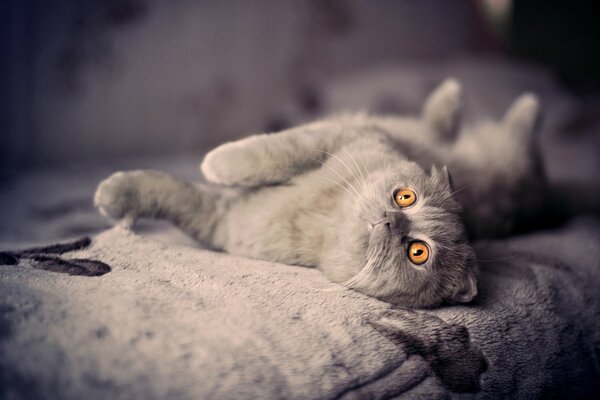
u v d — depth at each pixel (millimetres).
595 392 466
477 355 418
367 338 399
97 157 1064
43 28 987
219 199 545
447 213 506
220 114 1147
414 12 1228
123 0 1031
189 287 415
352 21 1198
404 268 478
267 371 355
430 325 427
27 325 352
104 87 1047
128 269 434
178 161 994
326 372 367
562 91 1120
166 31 1075
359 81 1104
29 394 323
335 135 548
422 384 388
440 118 735
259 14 1141
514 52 1271
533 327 458
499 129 721
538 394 429
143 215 522
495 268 525
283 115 1119
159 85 1088
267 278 450
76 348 343
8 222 662
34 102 1005
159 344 355
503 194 656
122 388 331
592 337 483
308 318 403
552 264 532
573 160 933
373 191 500
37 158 1021
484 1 1247
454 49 1267
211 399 335
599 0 1193
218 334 370
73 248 466
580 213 717
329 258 497
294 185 528
